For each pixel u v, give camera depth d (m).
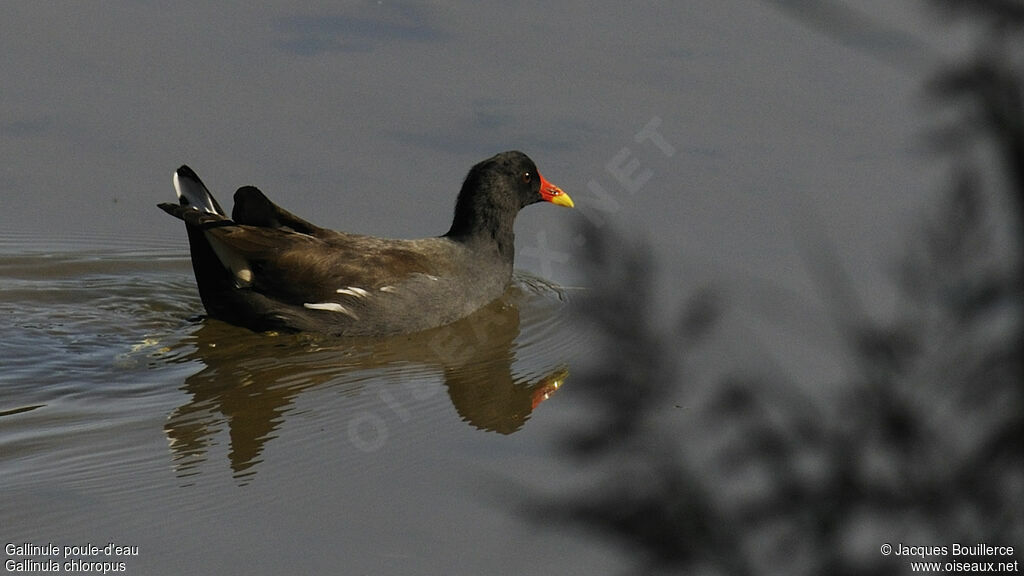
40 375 13.96
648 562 3.66
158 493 11.25
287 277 15.67
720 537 3.65
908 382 3.45
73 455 12.03
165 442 12.41
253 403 13.59
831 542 3.57
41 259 17.36
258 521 10.70
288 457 12.10
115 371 14.29
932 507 3.41
